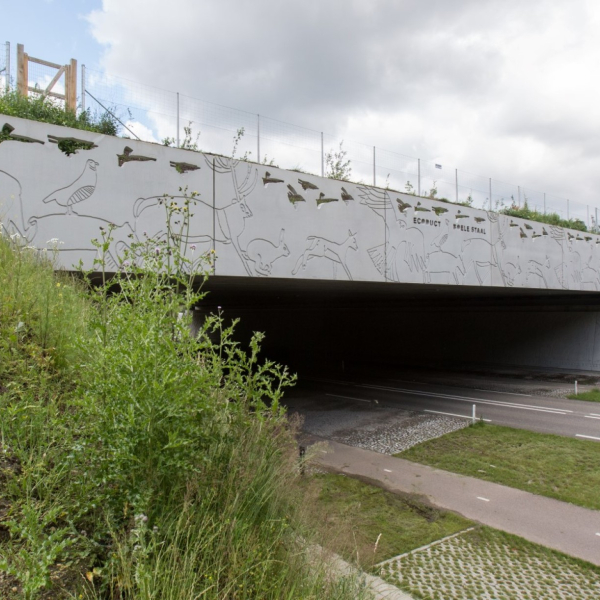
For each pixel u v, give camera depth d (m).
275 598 2.65
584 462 10.16
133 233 9.09
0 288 4.56
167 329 3.20
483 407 16.12
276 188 11.42
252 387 3.77
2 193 7.79
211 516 2.78
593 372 23.91
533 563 5.98
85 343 3.17
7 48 10.91
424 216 15.16
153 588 2.22
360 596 3.35
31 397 3.20
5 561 2.00
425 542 6.49
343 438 12.40
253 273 10.91
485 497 8.29
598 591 5.38
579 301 24.69
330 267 12.52
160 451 2.83
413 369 27.05
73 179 8.48
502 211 21.94
